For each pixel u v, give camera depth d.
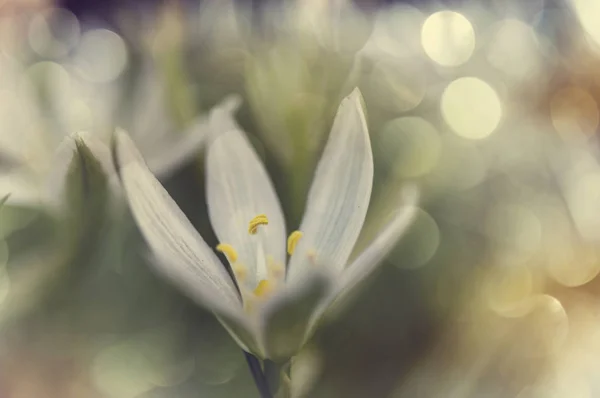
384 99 0.20
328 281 0.15
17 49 0.19
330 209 0.16
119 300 0.17
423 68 0.21
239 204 0.17
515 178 0.20
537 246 0.19
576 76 0.22
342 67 0.17
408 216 0.16
